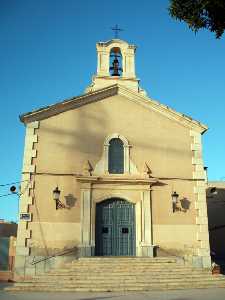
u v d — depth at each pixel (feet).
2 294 41.04
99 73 63.98
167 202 55.88
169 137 59.41
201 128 60.44
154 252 53.26
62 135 56.49
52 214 52.44
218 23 32.19
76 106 58.34
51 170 54.49
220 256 83.82
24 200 52.31
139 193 55.77
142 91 63.41
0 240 54.65
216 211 88.43
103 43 66.03
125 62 65.57
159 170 57.36
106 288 44.09
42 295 40.32
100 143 57.31
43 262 50.21
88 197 54.13
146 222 54.29
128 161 57.06
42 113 56.75
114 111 59.47
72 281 45.19
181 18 33.37
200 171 58.13
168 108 59.98
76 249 51.55
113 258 50.11
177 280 47.37
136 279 46.70
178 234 54.49
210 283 47.75
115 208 55.47
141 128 59.26
